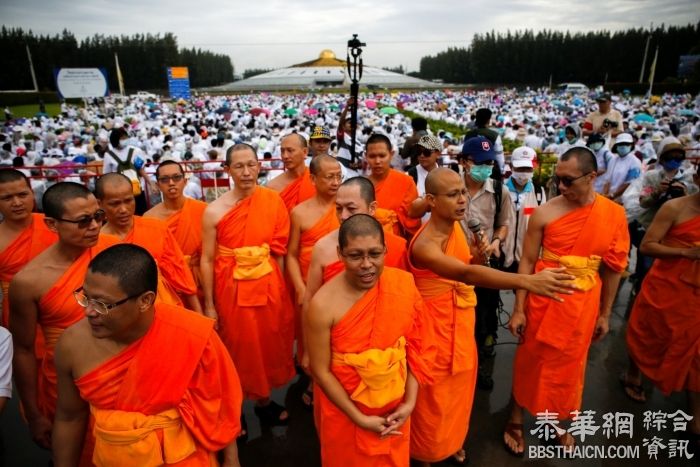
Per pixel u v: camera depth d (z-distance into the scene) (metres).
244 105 50.50
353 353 2.46
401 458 2.71
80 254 2.79
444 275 2.79
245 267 3.73
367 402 2.45
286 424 3.93
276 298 3.88
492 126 23.03
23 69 75.94
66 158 14.10
